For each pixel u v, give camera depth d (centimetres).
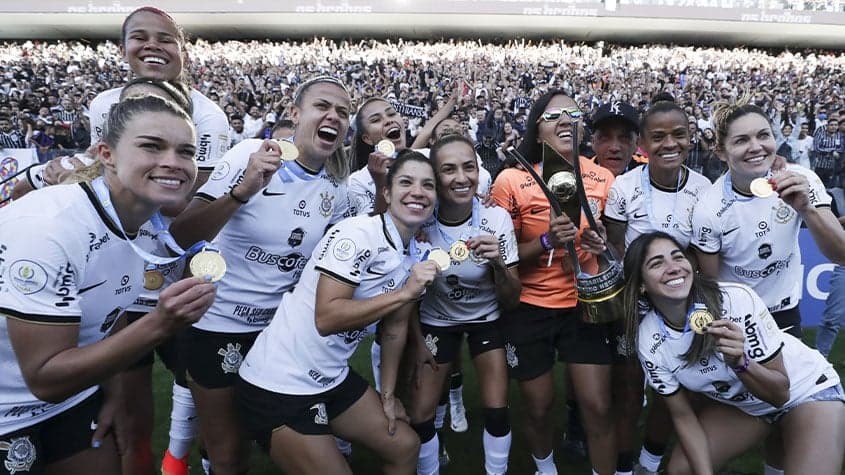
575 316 247
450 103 407
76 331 136
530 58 2097
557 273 251
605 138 315
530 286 253
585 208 228
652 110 244
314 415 195
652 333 210
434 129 397
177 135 139
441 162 228
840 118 853
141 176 138
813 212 202
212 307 220
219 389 221
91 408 176
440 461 284
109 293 155
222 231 217
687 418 213
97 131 243
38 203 136
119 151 138
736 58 2242
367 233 200
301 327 197
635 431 249
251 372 201
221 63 1969
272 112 1133
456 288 242
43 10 2333
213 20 2459
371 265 201
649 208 252
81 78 1658
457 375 314
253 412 199
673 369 209
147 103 138
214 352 220
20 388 147
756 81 1859
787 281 239
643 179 257
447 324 252
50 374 129
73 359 128
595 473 241
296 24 2497
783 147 947
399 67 1953
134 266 161
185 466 258
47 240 131
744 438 216
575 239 254
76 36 2619
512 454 292
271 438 196
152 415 246
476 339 251
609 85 1694
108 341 130
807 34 2548
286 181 213
